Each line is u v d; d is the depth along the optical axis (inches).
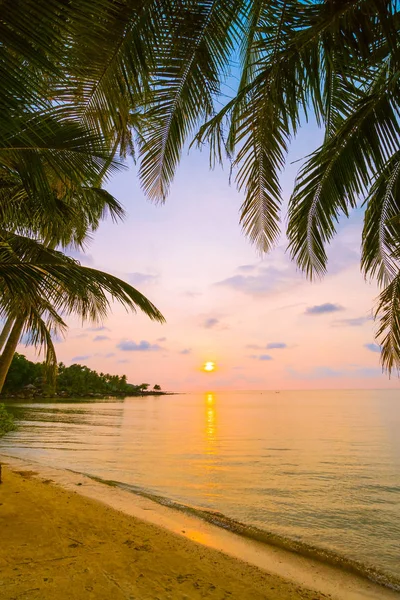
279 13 87.0
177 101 108.9
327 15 84.0
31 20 63.8
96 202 257.6
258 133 122.3
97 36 74.4
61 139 112.7
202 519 262.1
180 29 85.9
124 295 164.2
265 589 157.5
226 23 87.7
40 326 211.2
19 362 3053.6
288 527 262.8
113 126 107.5
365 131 120.1
